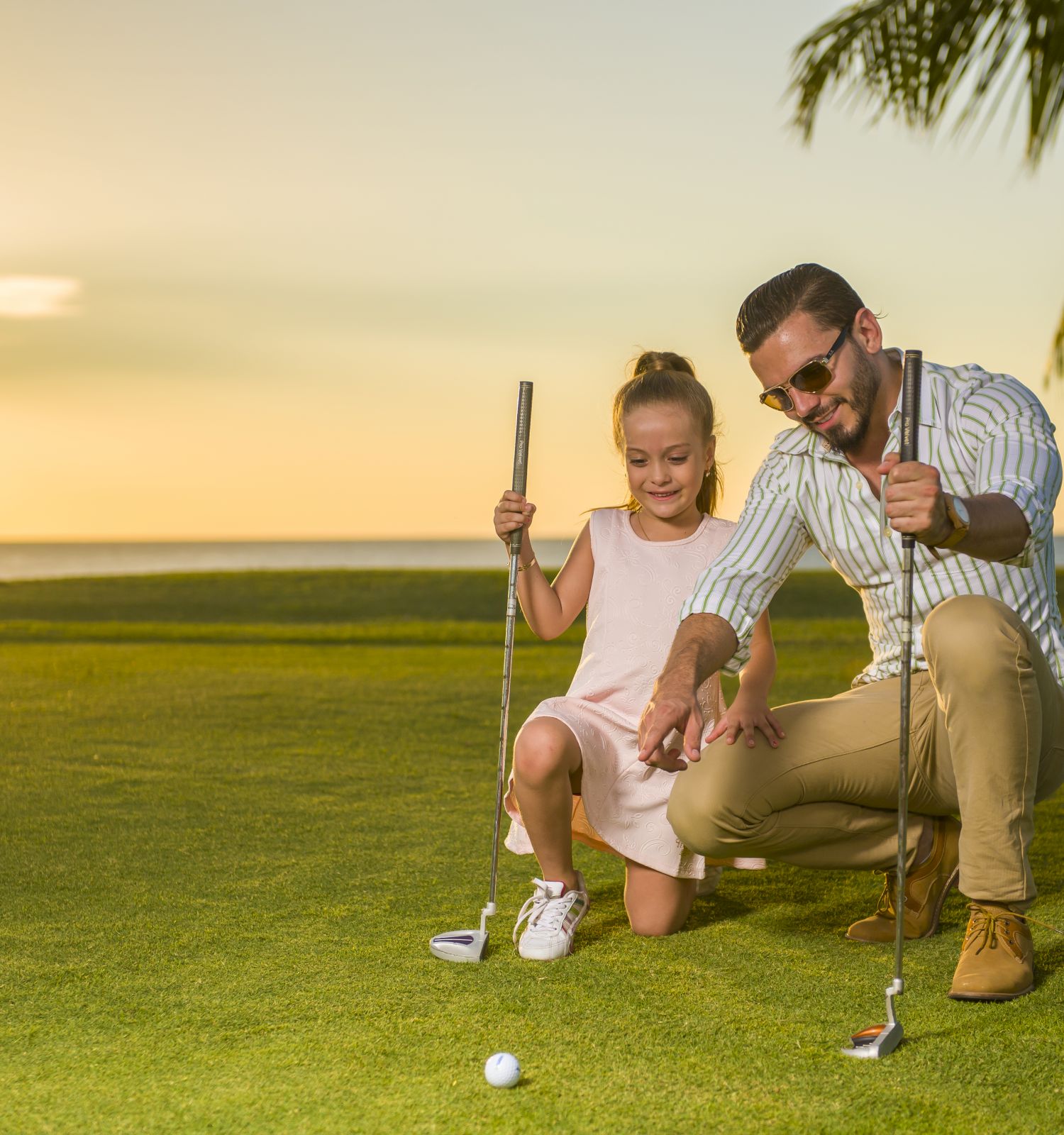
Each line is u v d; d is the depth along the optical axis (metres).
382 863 3.19
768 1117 1.63
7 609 21.91
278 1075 1.77
